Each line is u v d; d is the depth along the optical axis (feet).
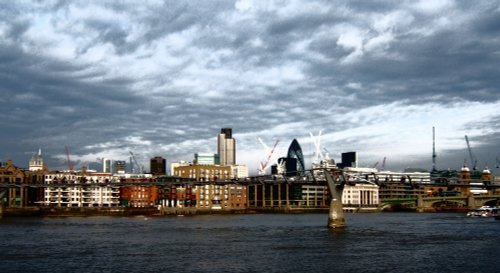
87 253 410.52
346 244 469.98
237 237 544.62
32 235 568.82
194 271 329.11
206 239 523.70
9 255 398.83
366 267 343.05
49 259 378.12
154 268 339.98
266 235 567.59
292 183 645.92
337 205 630.74
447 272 326.85
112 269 336.49
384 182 621.31
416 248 440.04
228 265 350.64
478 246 456.86
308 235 565.12
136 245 466.70
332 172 630.74
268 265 350.43
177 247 450.71
